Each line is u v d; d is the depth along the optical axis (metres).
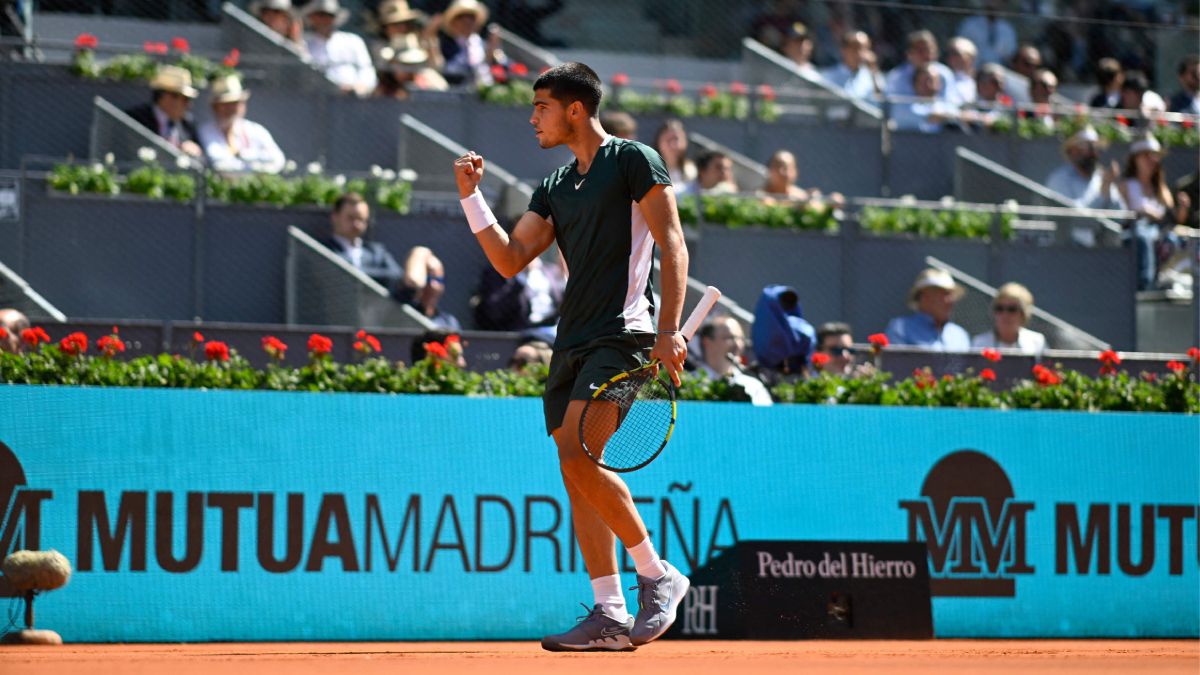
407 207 31.98
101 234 30.19
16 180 29.77
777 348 25.47
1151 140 40.31
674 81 44.44
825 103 42.19
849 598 22.06
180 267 30.58
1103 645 21.64
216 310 30.73
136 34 40.12
